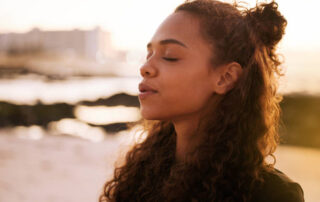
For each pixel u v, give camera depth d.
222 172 1.11
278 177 1.05
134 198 1.38
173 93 1.08
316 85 19.14
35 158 8.62
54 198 5.48
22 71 57.44
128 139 1.75
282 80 1.33
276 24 1.18
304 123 12.23
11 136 13.36
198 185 1.14
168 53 1.09
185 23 1.10
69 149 10.01
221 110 1.15
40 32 82.19
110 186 1.51
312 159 8.63
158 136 1.49
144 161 1.45
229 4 1.18
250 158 1.12
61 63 67.25
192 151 1.20
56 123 18.30
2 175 6.81
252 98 1.17
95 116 20.00
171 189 1.17
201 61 1.08
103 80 51.34
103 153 9.29
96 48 80.44
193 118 1.17
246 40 1.13
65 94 31.02
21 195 5.54
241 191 1.06
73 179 6.62
